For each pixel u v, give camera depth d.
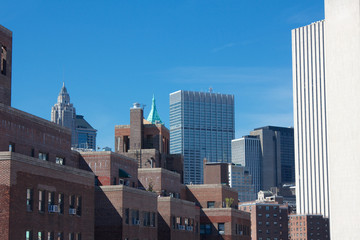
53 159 86.38
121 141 141.00
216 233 135.25
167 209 109.12
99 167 100.75
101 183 100.25
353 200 101.75
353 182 102.06
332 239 104.31
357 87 103.12
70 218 78.88
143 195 98.62
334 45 106.50
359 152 101.69
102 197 91.69
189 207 119.50
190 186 142.12
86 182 83.75
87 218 83.44
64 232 77.12
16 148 77.19
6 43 80.56
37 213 71.19
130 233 92.75
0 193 65.94
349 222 102.00
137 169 112.38
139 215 96.50
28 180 69.62
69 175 79.31
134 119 139.00
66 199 78.19
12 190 66.38
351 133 103.00
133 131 138.50
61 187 77.12
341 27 105.81
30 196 70.50
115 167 102.75
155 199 103.50
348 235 101.88
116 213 90.75
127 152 132.25
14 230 66.31
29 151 80.12
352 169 102.38
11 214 65.81
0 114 74.06
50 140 85.88
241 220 144.00
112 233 90.38
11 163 66.38
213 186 141.12
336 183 104.19
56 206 74.81
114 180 102.25
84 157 101.25
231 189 148.75
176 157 141.88
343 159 103.62
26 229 68.69
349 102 103.75
